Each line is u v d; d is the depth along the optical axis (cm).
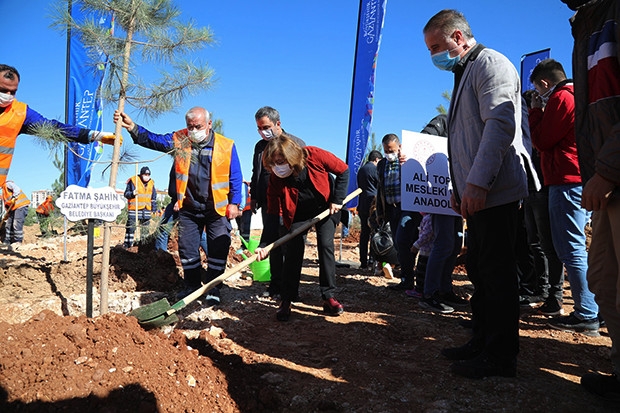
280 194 417
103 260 354
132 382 223
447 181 468
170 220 472
